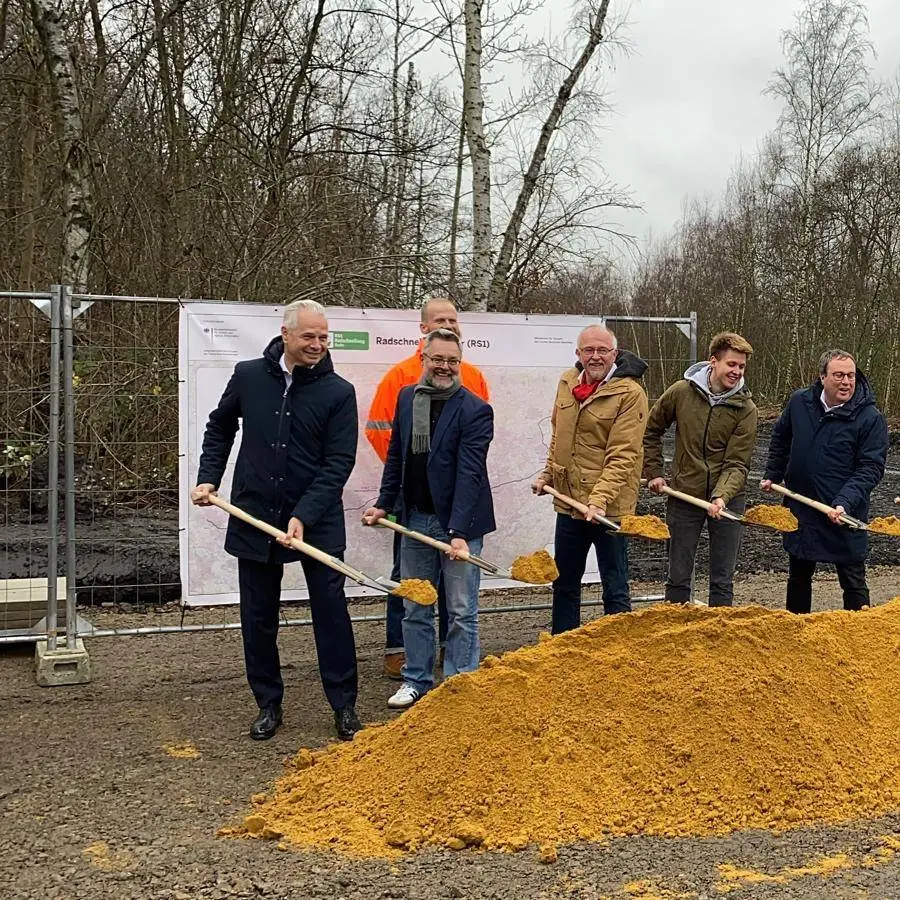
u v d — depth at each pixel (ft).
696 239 122.21
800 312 96.73
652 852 11.30
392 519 17.65
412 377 20.17
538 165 43.78
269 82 44.24
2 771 14.02
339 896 10.31
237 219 40.50
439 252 42.45
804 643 14.35
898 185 93.71
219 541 19.84
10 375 31.50
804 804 12.41
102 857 11.25
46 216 42.11
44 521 34.47
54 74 35.63
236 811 12.64
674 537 19.25
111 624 23.84
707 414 18.78
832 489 18.94
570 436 18.38
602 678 13.57
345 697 15.70
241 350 19.60
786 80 95.71
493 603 25.86
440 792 12.23
